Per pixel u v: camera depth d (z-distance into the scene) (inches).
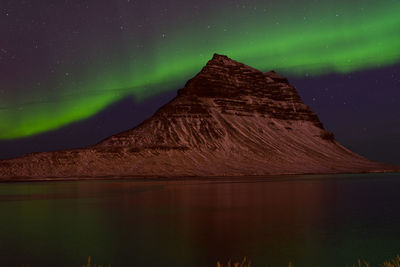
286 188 2348.7
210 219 1064.2
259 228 916.6
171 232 871.7
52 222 1037.2
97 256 661.9
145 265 605.6
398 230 886.4
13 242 776.3
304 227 927.7
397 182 3058.6
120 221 1043.3
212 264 608.4
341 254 664.4
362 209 1278.3
